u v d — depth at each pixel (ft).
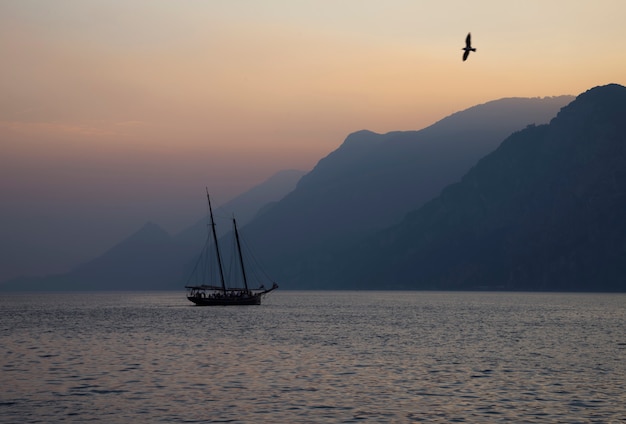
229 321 518.78
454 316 594.24
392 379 224.74
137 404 186.39
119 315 632.38
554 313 649.20
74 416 173.17
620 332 415.64
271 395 197.77
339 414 174.91
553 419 170.19
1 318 592.19
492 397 195.62
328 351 303.07
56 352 302.25
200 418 170.91
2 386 212.84
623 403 188.14
